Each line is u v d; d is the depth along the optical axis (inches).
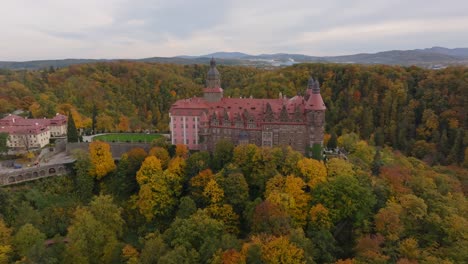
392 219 4008.4
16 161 5851.4
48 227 4660.4
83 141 6673.2
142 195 4916.3
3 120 7140.8
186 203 4630.9
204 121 6092.5
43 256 3759.8
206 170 5002.5
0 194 4788.4
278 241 3508.9
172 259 3430.1
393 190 4771.2
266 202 4202.8
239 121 6003.9
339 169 4965.6
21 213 4589.1
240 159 5211.6
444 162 7824.8
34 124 7160.4
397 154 7258.9
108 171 5703.7
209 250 3656.5
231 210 4589.1
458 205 4630.9
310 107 5733.3
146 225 4923.7
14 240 4101.9
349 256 4065.0
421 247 3964.1
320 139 5787.4
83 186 5482.3
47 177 5590.6
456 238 3922.2
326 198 4461.1
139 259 3786.9
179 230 4010.8
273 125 5880.9
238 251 3661.4
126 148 6368.1
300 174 4933.6
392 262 3624.5
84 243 3998.5
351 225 4466.0
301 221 4451.3
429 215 4224.9
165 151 5703.7
